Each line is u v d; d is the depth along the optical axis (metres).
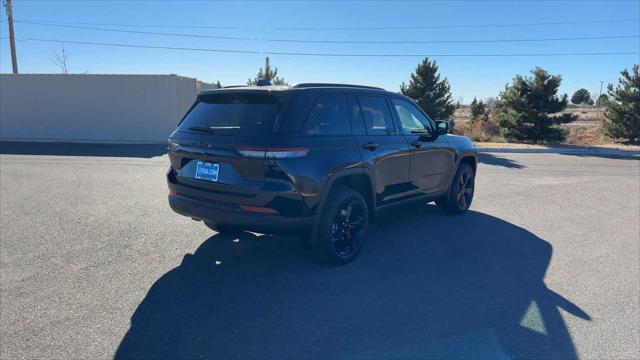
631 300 3.95
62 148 15.75
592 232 6.11
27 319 3.41
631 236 5.95
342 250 4.69
